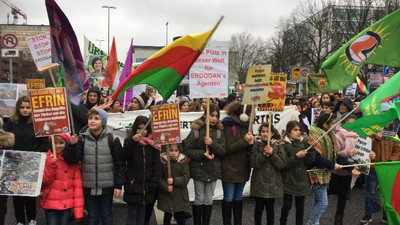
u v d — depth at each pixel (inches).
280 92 190.1
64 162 159.6
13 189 147.2
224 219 189.6
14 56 443.2
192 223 213.8
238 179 186.9
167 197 182.9
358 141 193.9
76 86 155.9
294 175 185.5
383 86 169.2
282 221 189.9
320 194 184.5
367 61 192.7
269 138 179.3
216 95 182.7
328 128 187.5
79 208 159.9
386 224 211.3
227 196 189.0
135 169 170.6
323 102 344.8
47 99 150.3
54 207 155.8
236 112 193.9
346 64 191.5
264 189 182.1
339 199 200.1
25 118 192.7
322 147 182.5
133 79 152.7
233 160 187.9
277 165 180.2
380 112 165.5
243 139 183.3
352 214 227.6
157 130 168.4
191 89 181.9
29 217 188.5
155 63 152.1
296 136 189.2
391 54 193.0
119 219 215.5
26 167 148.5
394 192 149.2
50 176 155.3
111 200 170.9
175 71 151.9
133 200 169.6
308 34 1422.2
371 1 1128.8
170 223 191.3
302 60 1475.1
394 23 190.9
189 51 148.7
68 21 151.7
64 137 159.6
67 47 152.1
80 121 198.5
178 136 169.8
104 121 167.8
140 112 250.5
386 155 213.3
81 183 163.8
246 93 182.2
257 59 2086.6
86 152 164.2
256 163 181.6
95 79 528.4
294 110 273.9
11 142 165.2
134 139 160.2
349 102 252.1
